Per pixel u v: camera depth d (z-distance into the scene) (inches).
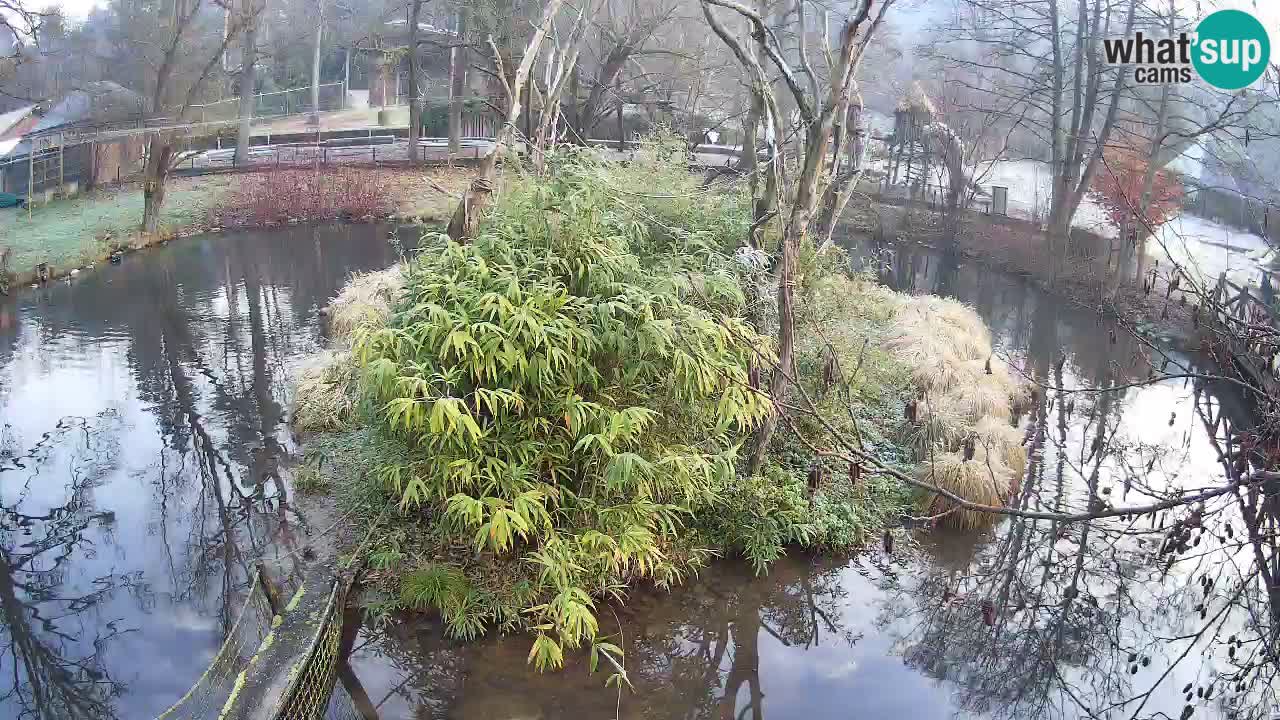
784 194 302.4
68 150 918.4
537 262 248.1
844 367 345.4
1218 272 528.4
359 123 1316.4
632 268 258.2
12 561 279.3
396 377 226.8
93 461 347.6
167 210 827.4
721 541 277.6
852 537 287.3
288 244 762.2
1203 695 218.8
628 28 927.0
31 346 486.6
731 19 985.5
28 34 768.3
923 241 831.1
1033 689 229.9
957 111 995.9
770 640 250.1
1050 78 789.9
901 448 335.9
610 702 218.4
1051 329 560.4
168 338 502.3
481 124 1267.2
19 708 216.4
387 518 269.4
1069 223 695.1
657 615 252.7
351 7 1476.4
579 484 249.1
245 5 930.1
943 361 397.4
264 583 236.7
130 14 1204.5
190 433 373.7
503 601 238.2
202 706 201.2
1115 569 285.7
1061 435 386.0
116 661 233.8
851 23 258.5
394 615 241.8
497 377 234.4
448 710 212.2
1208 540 296.4
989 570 284.5
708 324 248.1
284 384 426.6
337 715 209.5
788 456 308.2
